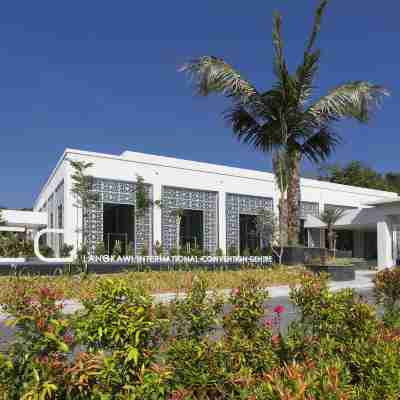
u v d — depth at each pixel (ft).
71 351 9.73
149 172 88.99
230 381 9.59
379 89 63.93
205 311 13.37
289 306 35.58
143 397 8.85
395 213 81.71
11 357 9.14
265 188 107.24
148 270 55.57
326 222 106.83
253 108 65.46
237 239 101.55
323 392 7.97
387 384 9.36
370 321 12.85
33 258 70.85
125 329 9.44
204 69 63.77
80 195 76.28
